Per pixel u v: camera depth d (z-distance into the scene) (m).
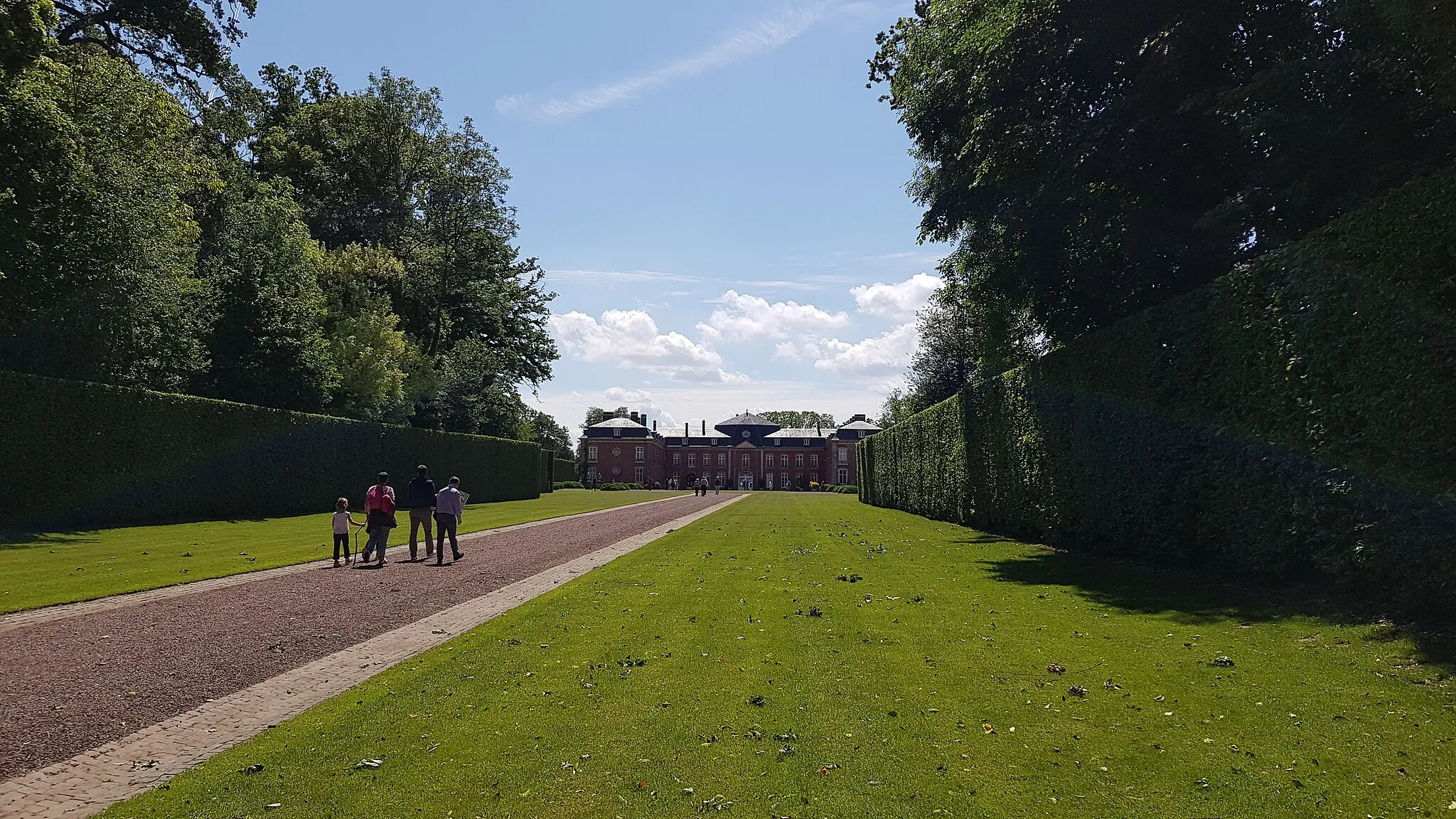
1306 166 12.73
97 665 7.98
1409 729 5.32
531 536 23.91
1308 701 5.99
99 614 10.73
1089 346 15.70
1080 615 9.70
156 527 24.83
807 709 6.17
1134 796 4.52
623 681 7.01
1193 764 4.92
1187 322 12.23
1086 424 15.86
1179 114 13.92
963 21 17.14
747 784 4.79
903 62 19.45
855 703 6.30
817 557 16.62
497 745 5.48
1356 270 8.77
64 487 23.02
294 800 4.64
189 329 30.41
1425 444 7.80
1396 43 10.55
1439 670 6.45
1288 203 12.91
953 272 26.41
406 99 48.75
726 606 10.66
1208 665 7.14
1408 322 8.07
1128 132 14.00
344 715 6.19
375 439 39.34
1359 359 8.66
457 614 10.71
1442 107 10.62
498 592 12.75
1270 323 10.23
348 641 9.05
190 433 27.67
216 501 28.95
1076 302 19.03
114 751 5.58
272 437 31.84
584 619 9.98
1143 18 13.93
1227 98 12.36
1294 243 9.87
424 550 19.36
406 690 6.83
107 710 6.52
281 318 35.19
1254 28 13.65
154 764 5.34
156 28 28.16
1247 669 6.92
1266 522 10.37
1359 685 6.30
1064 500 16.98
